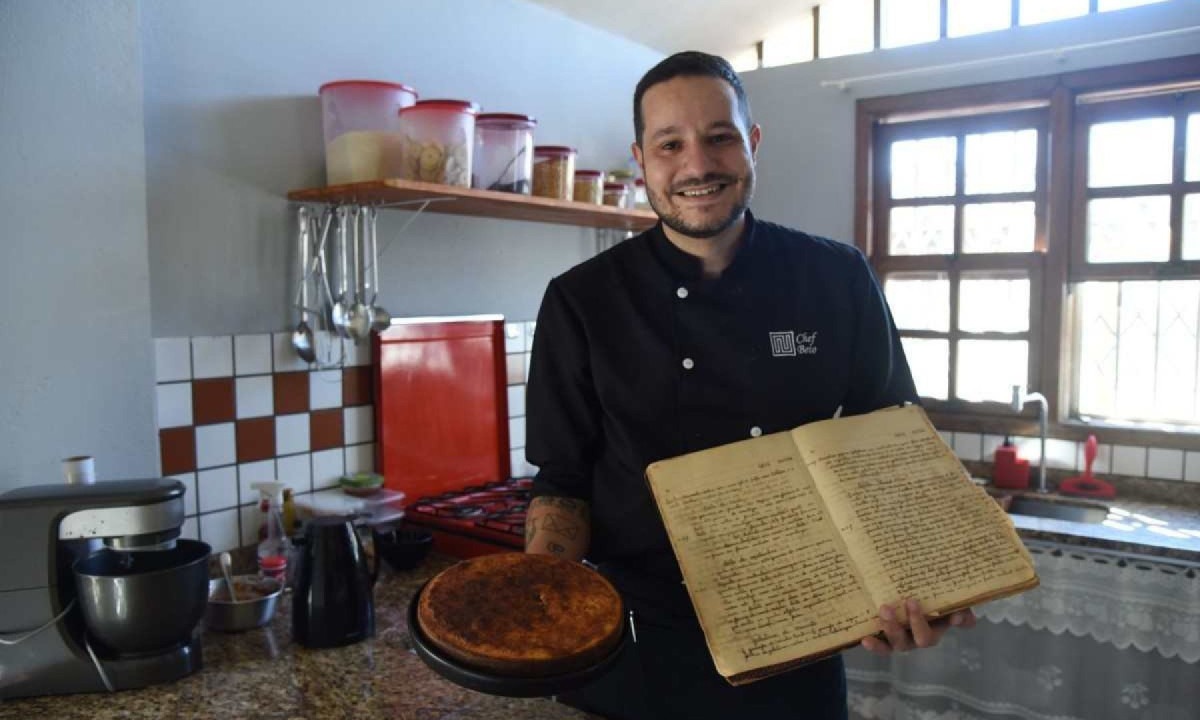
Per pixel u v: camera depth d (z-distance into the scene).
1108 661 2.05
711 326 1.20
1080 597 2.08
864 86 2.81
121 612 1.15
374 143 1.72
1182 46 2.34
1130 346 2.56
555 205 1.96
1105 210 2.55
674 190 1.09
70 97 1.38
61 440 1.40
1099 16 2.45
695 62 1.08
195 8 1.60
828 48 2.90
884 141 2.85
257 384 1.75
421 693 1.16
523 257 2.35
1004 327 2.70
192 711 1.12
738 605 0.86
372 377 1.97
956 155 2.74
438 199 1.78
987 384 2.74
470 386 2.18
